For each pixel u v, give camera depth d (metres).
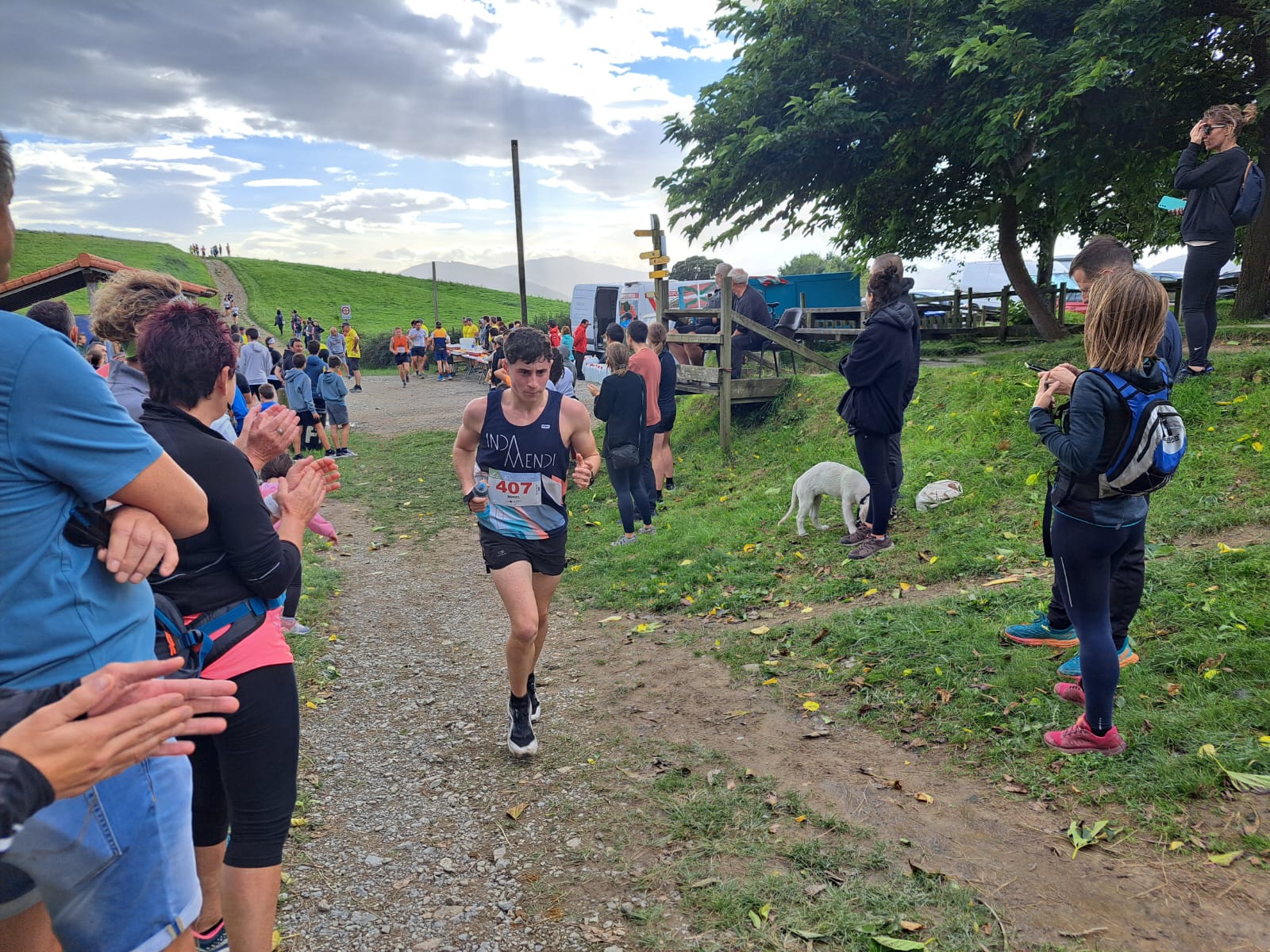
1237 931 2.31
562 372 7.93
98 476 1.41
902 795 3.19
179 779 1.60
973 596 4.68
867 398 5.58
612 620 5.73
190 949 1.64
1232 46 10.95
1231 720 3.12
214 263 83.44
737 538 6.89
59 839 1.36
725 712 4.10
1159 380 2.97
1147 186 13.75
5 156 1.36
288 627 5.59
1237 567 4.11
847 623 4.71
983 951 2.36
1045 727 3.39
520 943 2.59
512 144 21.00
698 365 12.00
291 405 13.74
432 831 3.29
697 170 15.09
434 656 5.34
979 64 10.46
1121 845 2.73
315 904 2.82
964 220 14.81
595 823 3.25
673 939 2.55
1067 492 3.07
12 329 1.35
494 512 3.65
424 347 28.59
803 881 2.75
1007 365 8.45
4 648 1.33
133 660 1.51
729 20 13.97
